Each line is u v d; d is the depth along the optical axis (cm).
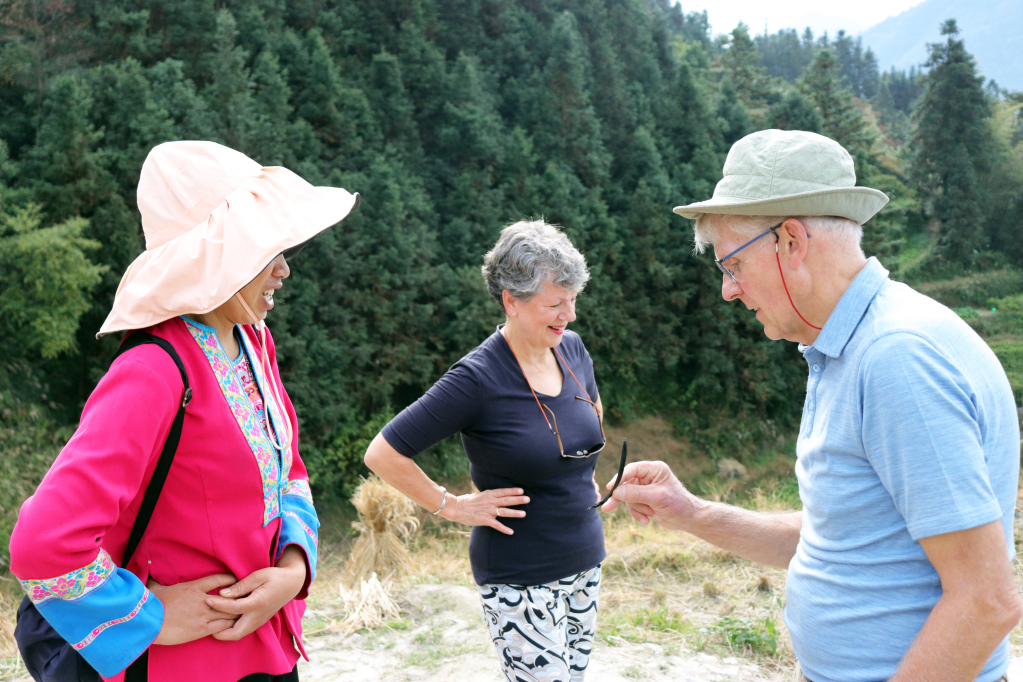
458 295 1950
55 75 1584
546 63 2633
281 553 145
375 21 2495
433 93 2392
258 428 140
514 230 200
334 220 136
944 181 3362
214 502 130
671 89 2844
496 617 204
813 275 128
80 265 1280
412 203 1945
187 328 132
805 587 133
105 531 116
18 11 1589
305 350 1625
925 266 3219
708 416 2281
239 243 127
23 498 1139
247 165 141
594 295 2173
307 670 295
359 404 1752
